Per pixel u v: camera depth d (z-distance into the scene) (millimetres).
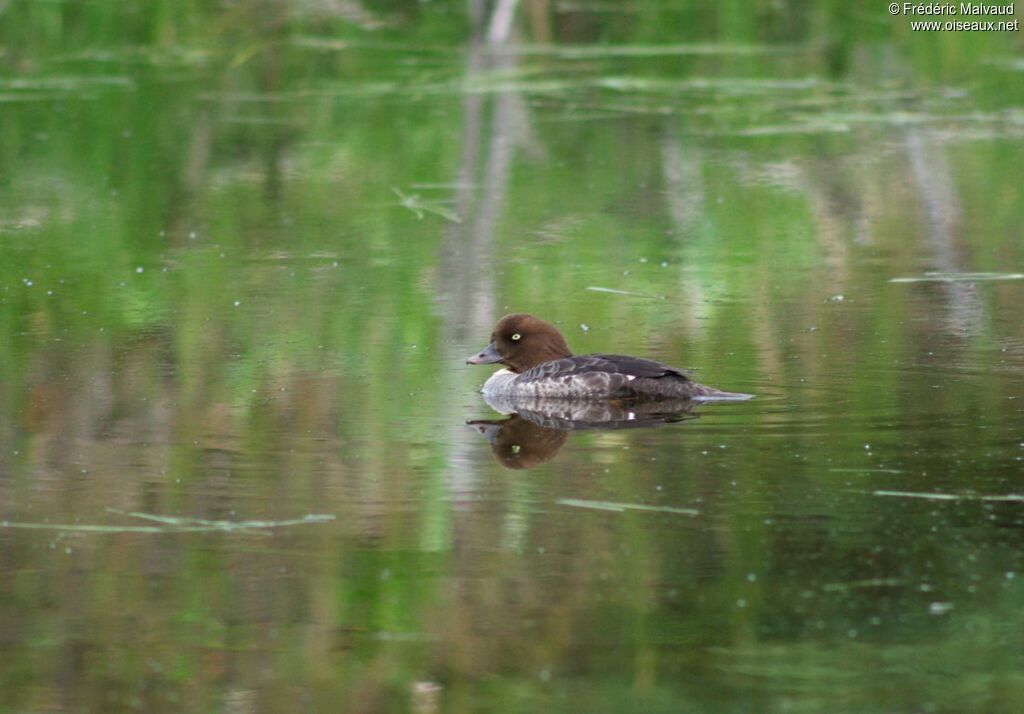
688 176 25266
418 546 9797
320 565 9531
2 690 8109
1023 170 25016
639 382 13555
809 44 32625
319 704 8008
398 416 13102
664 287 18453
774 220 22281
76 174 25328
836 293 17828
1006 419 12352
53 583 9297
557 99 30516
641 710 7836
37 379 14344
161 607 9000
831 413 12734
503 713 7852
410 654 8469
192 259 20203
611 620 8773
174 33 32750
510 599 9039
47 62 32125
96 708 7949
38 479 11242
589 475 11180
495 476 11211
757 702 7910
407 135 28094
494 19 32375
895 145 27422
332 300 17906
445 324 16812
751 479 10953
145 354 15352
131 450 12000
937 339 15398
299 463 11617
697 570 9320
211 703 7992
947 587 9008
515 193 24219
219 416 13070
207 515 10391
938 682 8062
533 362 14711
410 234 21734
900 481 10789
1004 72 31031
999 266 19078
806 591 9023
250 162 26266
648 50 30766
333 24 33062
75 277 19094
